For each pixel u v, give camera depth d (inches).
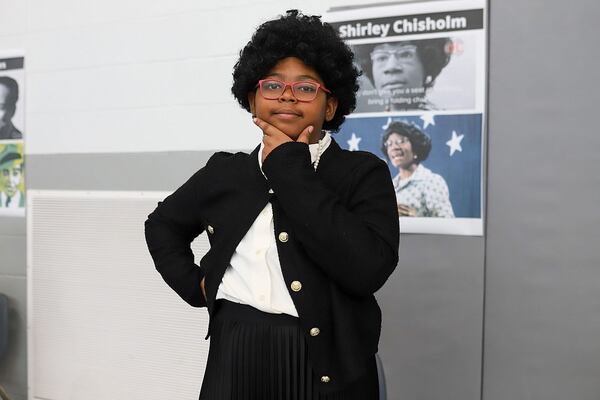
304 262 40.3
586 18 68.4
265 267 40.9
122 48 94.1
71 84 98.1
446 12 73.9
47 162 100.6
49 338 100.3
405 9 75.8
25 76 101.7
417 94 75.7
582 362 69.5
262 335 40.7
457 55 73.6
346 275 38.7
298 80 41.5
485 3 72.1
